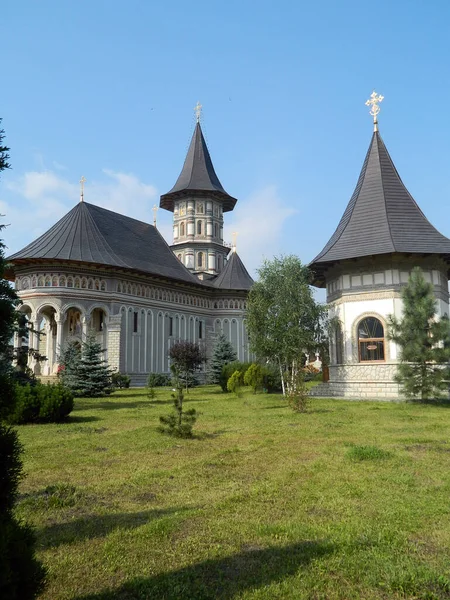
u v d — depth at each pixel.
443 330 22.67
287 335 30.22
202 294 60.91
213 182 71.31
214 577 5.09
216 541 5.99
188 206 68.94
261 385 33.62
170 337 54.84
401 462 9.87
